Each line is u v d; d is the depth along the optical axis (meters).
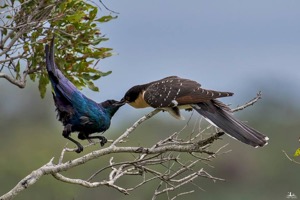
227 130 12.18
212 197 21.72
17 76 12.17
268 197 23.33
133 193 18.80
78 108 10.83
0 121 26.67
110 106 11.20
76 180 10.78
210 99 12.72
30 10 11.66
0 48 11.50
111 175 11.22
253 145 11.87
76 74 12.27
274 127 25.44
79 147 10.85
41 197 19.83
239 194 22.14
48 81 12.24
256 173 22.94
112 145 10.89
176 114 13.23
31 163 22.83
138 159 11.24
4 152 23.52
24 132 25.88
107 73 12.34
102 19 12.11
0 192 22.02
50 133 25.66
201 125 14.31
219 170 22.16
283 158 23.97
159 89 13.15
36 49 11.98
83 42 12.02
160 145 11.13
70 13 11.91
